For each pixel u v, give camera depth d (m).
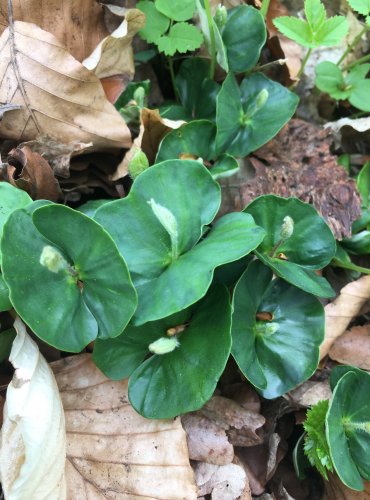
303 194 0.17
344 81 0.18
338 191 0.17
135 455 0.13
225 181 0.17
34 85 0.14
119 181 0.16
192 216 0.13
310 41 0.16
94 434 0.13
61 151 0.15
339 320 0.16
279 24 0.16
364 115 0.19
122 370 0.13
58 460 0.12
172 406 0.12
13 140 0.15
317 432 0.14
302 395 0.15
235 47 0.17
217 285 0.13
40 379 0.12
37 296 0.11
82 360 0.14
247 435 0.14
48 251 0.11
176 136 0.16
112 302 0.12
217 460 0.14
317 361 0.14
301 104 0.20
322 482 0.15
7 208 0.13
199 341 0.13
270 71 0.19
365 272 0.16
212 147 0.16
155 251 0.13
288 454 0.15
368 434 0.14
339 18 0.16
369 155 0.19
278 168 0.17
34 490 0.12
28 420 0.12
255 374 0.13
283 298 0.14
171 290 0.12
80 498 0.13
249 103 0.17
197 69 0.18
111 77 0.16
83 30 0.16
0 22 0.15
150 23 0.17
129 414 0.13
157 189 0.13
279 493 0.14
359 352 0.16
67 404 0.13
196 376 0.12
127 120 0.16
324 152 0.18
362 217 0.17
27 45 0.14
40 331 0.11
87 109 0.15
